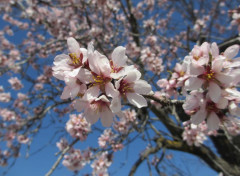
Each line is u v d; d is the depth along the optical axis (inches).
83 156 14.5
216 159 22.0
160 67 15.3
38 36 25.9
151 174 17.1
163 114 19.5
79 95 4.9
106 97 5.0
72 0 22.4
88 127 12.4
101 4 18.7
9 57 23.3
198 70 5.0
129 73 5.0
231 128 15.6
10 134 19.7
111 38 20.3
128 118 16.1
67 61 5.2
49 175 11.6
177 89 9.1
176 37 28.4
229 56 5.2
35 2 21.6
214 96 4.8
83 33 22.3
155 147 20.5
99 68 4.8
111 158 14.7
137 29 23.8
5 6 23.2
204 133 14.6
